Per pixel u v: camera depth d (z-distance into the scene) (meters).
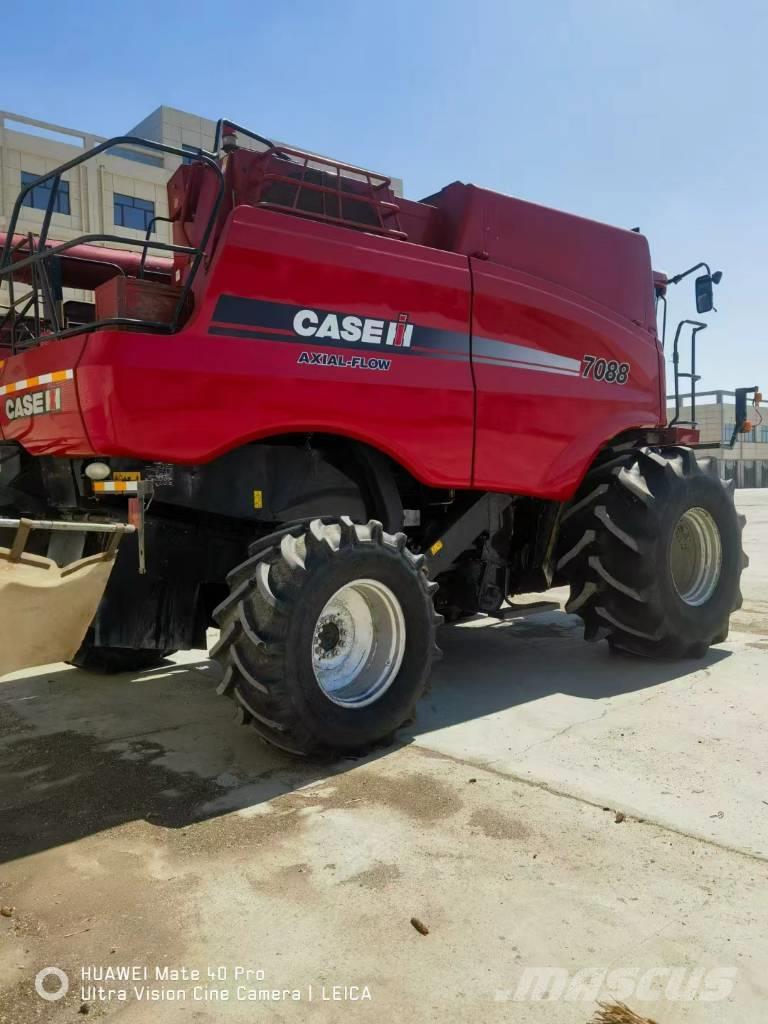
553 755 3.51
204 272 3.50
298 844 2.71
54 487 4.00
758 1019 1.88
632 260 5.44
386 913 2.30
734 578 5.34
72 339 3.36
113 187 27.20
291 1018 1.90
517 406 4.51
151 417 3.25
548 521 5.09
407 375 4.03
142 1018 1.91
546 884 2.45
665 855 2.62
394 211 4.33
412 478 4.51
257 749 3.65
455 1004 1.93
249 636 3.19
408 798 3.07
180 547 3.76
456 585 5.00
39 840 2.78
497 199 4.64
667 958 2.10
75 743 3.77
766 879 2.48
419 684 3.70
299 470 3.98
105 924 2.27
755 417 6.50
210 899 2.39
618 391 5.19
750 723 3.91
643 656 5.29
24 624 2.87
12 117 25.36
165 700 4.48
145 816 2.96
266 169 3.96
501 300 4.45
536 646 5.65
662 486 4.85
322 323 3.73
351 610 3.64
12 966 2.10
